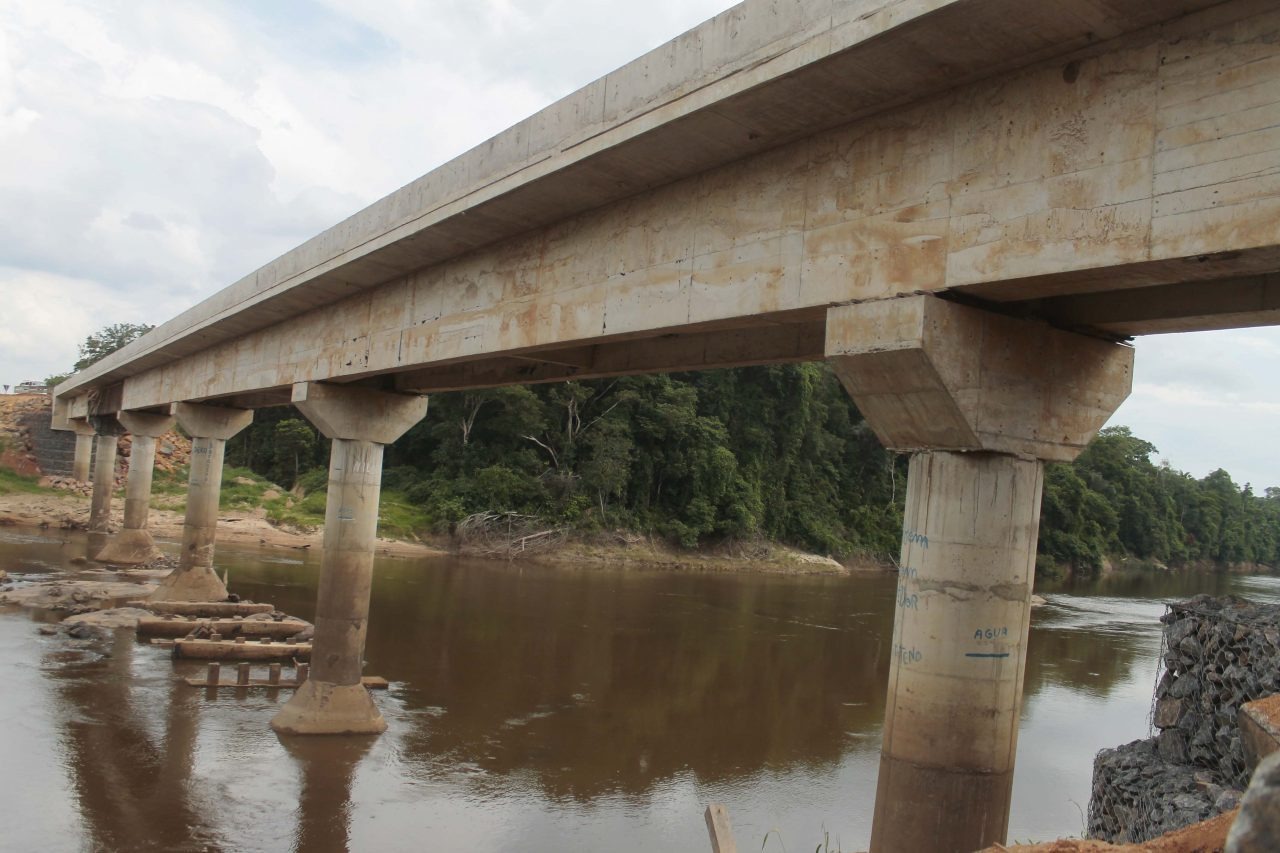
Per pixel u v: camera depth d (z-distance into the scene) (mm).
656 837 14625
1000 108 8156
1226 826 5773
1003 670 8797
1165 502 107500
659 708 22328
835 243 9445
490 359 15867
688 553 63906
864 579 63281
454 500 59312
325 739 17984
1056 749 21500
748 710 22797
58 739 16828
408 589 38625
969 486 8867
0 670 20812
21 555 38531
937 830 8594
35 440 59094
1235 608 10359
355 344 19141
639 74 10688
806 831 15336
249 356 24938
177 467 61312
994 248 8047
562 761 17891
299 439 67438
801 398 72188
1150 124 7137
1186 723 10523
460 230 14531
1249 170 6547
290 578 37875
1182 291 8703
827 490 74688
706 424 65938
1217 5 6812
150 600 29203
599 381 67062
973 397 8641
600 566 57875
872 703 24391
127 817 13875
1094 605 54906
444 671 24297
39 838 12898
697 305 10945
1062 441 9297
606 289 12461
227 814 14289
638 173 11359
